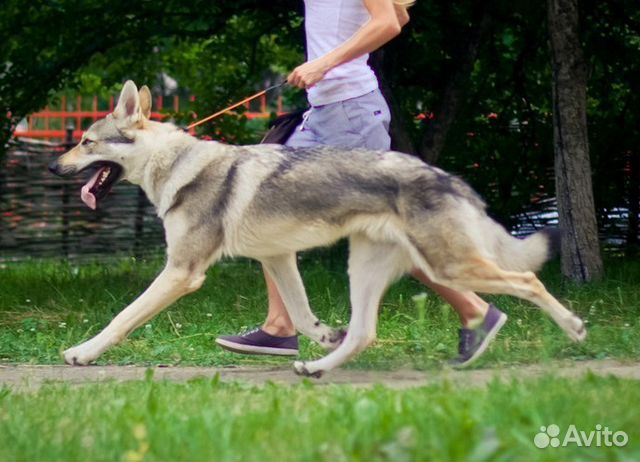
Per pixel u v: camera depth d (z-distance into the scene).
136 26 12.45
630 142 12.77
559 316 5.98
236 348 6.70
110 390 5.45
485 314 6.36
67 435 4.32
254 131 13.66
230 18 12.66
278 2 12.02
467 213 5.87
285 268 6.41
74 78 13.41
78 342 7.94
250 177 6.08
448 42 11.99
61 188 15.36
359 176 5.92
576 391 4.93
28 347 7.73
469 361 6.31
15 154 15.23
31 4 11.93
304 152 6.09
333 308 9.02
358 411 4.38
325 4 6.54
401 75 12.22
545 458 3.86
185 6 11.92
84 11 11.93
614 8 12.05
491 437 3.93
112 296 9.69
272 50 14.14
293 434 4.21
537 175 12.97
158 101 22.45
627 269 11.03
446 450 3.84
